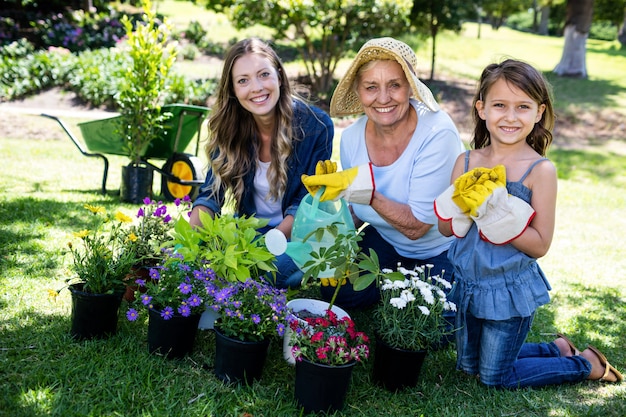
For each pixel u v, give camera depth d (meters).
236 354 2.27
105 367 2.32
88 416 2.02
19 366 2.27
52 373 2.24
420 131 2.77
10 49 11.70
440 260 3.04
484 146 2.61
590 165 9.11
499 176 2.24
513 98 2.28
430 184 2.74
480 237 2.35
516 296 2.34
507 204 2.19
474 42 20.64
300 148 2.93
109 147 5.27
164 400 2.16
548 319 3.27
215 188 2.97
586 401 2.41
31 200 4.68
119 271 2.54
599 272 4.17
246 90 2.70
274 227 3.11
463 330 2.46
